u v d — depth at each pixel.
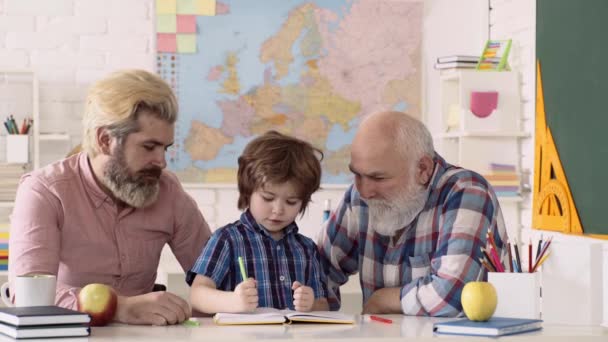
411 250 2.35
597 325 2.06
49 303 1.92
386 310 2.29
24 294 1.90
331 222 2.50
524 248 4.43
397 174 2.27
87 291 1.95
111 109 2.26
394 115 2.32
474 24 5.00
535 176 4.24
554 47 4.07
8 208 4.95
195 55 5.14
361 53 5.30
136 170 2.31
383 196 2.30
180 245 2.56
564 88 3.98
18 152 4.80
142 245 2.45
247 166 2.26
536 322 1.94
